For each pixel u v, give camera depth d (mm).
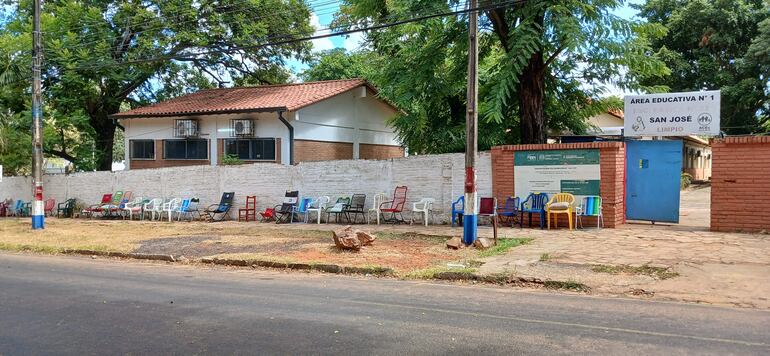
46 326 6211
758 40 28141
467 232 11852
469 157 11844
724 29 31078
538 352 5043
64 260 12062
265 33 26516
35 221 17953
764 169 11922
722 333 5629
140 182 22062
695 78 32125
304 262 10391
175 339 5625
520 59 14641
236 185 19625
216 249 12492
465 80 18797
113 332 5922
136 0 25438
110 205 22016
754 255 9609
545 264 9438
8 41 23875
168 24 25047
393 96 20203
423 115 19469
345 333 5742
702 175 42469
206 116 22750
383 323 6141
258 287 8516
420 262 10211
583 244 11281
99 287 8586
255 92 24531
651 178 14188
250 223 18234
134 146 24781
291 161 20984
